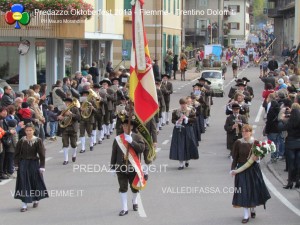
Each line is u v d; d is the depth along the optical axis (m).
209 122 31.64
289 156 17.05
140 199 16.02
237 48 80.44
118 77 30.38
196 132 23.94
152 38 58.03
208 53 65.25
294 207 15.22
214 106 38.91
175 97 43.72
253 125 30.45
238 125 20.67
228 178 18.66
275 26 100.88
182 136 19.91
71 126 20.83
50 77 33.91
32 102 20.66
